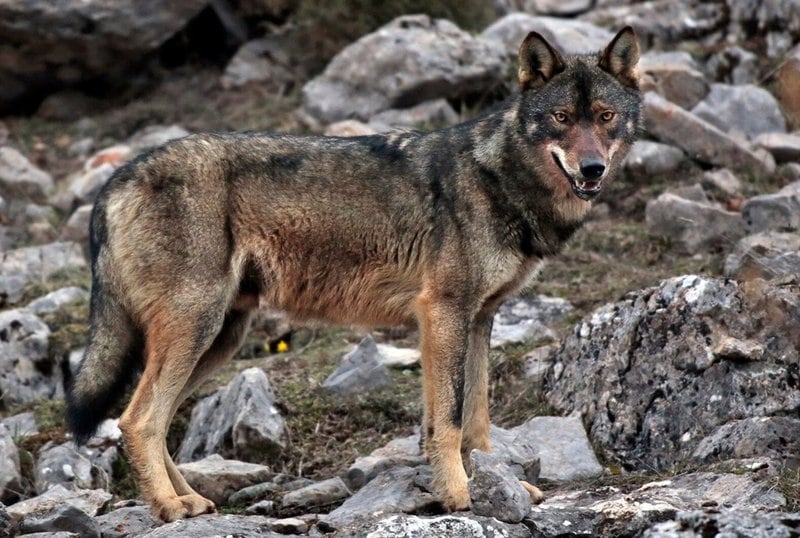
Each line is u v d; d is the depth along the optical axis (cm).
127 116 2455
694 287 1350
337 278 1236
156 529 1080
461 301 1186
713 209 1838
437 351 1173
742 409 1252
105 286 1208
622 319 1404
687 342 1323
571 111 1190
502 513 1080
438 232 1198
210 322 1184
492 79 2306
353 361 1561
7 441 1411
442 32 2336
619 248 1878
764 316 1305
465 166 1205
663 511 1061
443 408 1162
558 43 2378
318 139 1252
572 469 1283
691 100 2234
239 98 2469
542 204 1212
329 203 1216
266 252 1219
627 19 2572
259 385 1474
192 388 1301
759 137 2114
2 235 2091
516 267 1214
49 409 1570
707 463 1212
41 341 1689
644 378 1345
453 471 1145
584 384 1403
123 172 1215
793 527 965
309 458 1440
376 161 1231
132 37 2452
